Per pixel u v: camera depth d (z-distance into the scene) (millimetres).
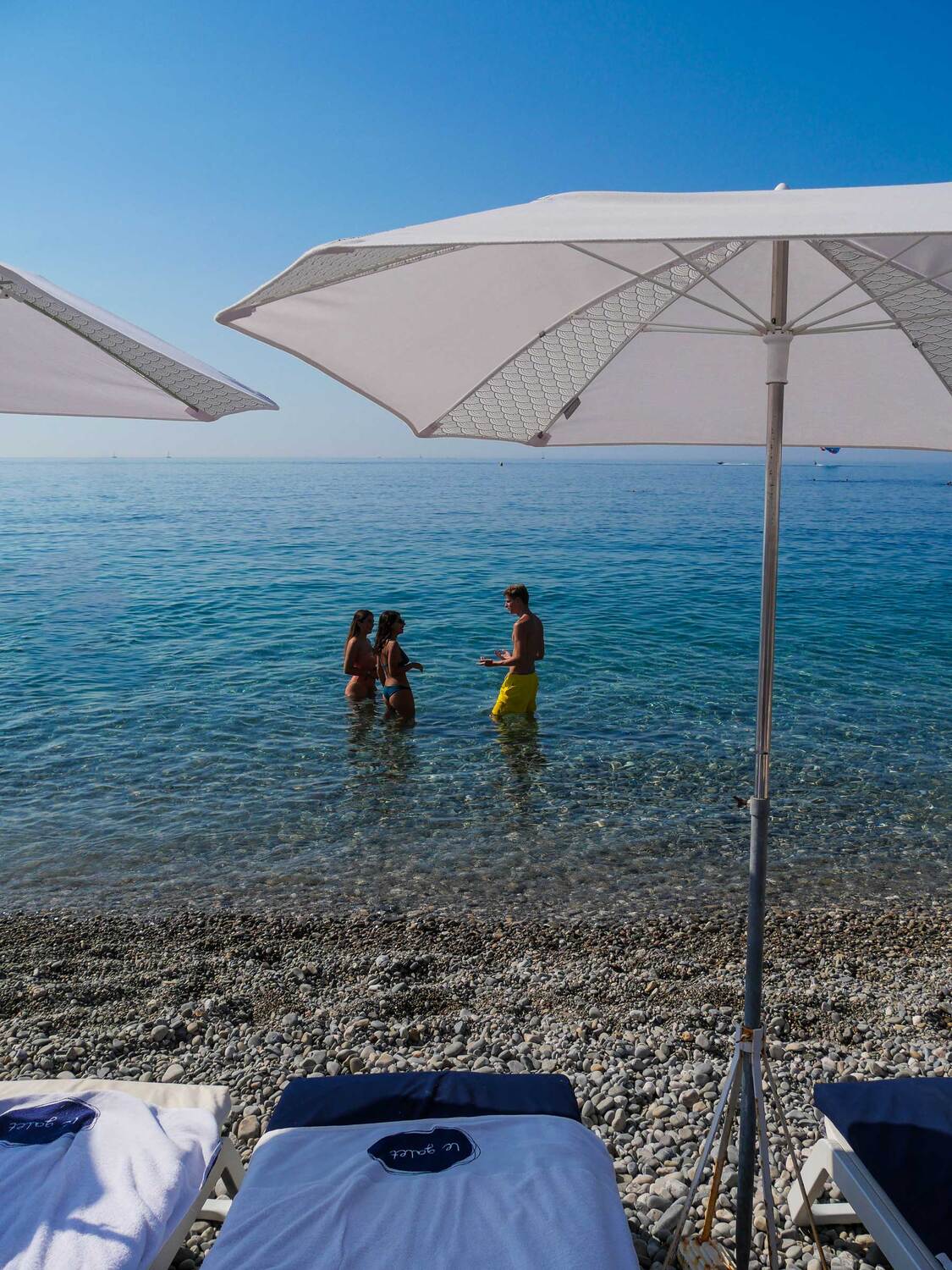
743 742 9625
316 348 2424
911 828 7383
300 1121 2828
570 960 5453
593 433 3287
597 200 2076
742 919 5953
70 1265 2244
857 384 3092
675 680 12367
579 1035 4664
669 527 38625
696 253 2205
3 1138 2725
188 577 23828
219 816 7684
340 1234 2303
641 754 9258
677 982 5180
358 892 6348
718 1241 3141
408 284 2346
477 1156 2623
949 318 2514
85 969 5316
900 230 1358
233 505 57094
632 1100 4109
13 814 7719
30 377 3123
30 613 18359
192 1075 4344
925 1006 4902
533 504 56938
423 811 7793
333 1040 4625
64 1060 4449
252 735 9898
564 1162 2578
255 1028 4758
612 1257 2246
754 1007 2584
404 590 21188
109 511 51625
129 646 14906
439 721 10438
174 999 5020
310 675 12688
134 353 2811
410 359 2617
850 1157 2900
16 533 37812
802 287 2701
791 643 15008
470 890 6395
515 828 7445
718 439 3311
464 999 5035
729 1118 2824
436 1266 2199
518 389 2922
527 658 10312
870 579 23156
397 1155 2619
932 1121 2855
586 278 2416
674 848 7066
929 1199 2615
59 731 10062
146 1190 2508
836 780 8477
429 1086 2975
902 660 13617
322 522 42219
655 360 3088
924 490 89188
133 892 6328
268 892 6352
